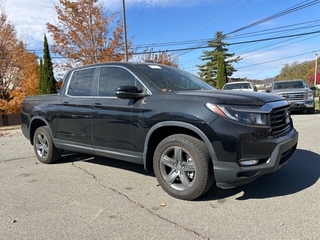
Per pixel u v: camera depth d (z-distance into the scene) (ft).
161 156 11.28
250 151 9.56
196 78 15.12
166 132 11.65
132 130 11.91
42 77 55.62
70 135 14.94
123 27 54.19
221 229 8.43
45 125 17.43
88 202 10.82
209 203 10.34
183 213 9.62
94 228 8.76
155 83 11.92
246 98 10.21
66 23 53.36
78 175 14.46
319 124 28.58
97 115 13.24
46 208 10.36
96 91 13.78
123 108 12.14
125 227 8.77
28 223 9.21
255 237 7.90
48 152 16.70
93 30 54.19
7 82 60.80
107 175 14.26
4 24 58.18
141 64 13.29
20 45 60.23
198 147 10.13
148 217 9.40
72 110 14.58
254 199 10.50
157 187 12.26
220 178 9.79
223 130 9.53
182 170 10.75
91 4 53.67
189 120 10.11
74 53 54.24
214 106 9.82
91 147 13.94
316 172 13.16
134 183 12.89
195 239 7.94
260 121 9.77
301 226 8.38
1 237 8.36
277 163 9.89
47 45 55.36
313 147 18.16
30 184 13.23
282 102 11.29
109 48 55.77
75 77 15.26
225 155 9.56
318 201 10.03
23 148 23.17
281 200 10.29
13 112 59.31
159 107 10.99
